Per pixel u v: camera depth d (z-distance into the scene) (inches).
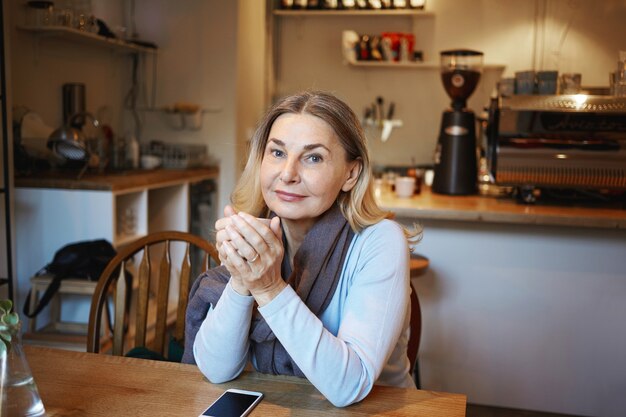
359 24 193.6
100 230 111.6
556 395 106.6
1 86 102.6
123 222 123.1
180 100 165.9
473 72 121.7
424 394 42.8
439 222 107.5
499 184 110.7
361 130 46.2
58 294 111.7
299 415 39.3
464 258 107.4
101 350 104.0
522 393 107.7
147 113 167.5
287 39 198.5
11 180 106.5
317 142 43.7
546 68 183.3
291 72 199.3
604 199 116.1
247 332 43.5
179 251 147.1
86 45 147.8
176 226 147.3
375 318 43.1
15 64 122.3
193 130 166.2
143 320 66.6
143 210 125.5
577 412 106.1
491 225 105.7
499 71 186.4
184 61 165.2
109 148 143.2
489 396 108.8
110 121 160.6
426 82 191.5
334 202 47.6
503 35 184.9
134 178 122.0
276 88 200.7
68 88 137.9
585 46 180.7
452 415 39.7
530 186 109.9
